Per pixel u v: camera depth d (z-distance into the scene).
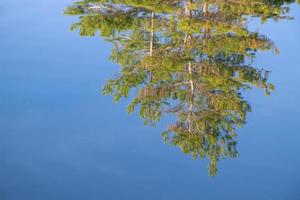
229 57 18.42
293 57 35.09
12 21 41.62
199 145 15.74
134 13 18.69
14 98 29.00
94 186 22.02
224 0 17.09
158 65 17.64
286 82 31.47
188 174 22.81
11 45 36.75
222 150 16.05
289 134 26.14
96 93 29.62
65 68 33.19
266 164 23.78
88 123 26.50
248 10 16.84
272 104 28.91
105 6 18.67
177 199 21.64
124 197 21.56
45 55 35.16
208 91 17.45
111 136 25.17
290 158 24.34
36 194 21.47
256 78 18.05
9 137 25.09
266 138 25.92
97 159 23.52
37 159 23.52
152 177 22.59
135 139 24.92
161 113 17.11
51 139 25.09
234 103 16.88
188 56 17.64
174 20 17.72
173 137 16.22
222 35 17.55
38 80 31.38
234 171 23.42
